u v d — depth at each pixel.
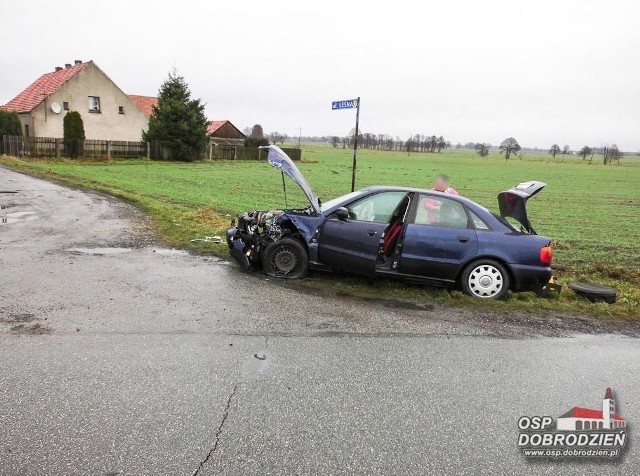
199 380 3.65
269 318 5.12
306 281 6.68
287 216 6.81
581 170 66.06
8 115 31.28
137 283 6.20
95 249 8.03
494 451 2.95
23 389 3.40
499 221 6.47
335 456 2.81
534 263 6.22
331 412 3.29
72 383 3.51
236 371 3.83
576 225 16.97
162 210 12.30
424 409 3.40
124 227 10.09
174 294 5.81
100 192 16.00
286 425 3.11
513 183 36.88
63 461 2.65
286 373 3.85
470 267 6.30
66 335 4.41
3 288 5.71
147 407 3.24
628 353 4.67
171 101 39.50
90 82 39.19
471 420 3.29
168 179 24.53
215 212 12.84
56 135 37.44
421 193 6.63
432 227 6.37
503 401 3.58
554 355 4.52
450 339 4.79
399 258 6.37
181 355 4.08
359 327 5.00
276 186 24.72
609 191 33.44
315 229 6.68
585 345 4.83
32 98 38.59
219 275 6.78
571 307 6.04
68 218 10.84
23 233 9.00
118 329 4.61
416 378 3.88
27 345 4.14
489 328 5.19
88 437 2.88
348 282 6.73
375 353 4.34
